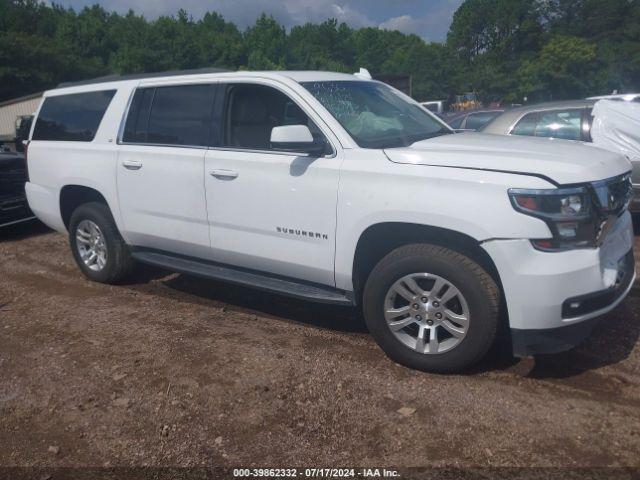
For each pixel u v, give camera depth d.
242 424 3.25
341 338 4.29
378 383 3.61
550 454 2.90
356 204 3.70
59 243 7.61
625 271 3.75
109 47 82.88
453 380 3.61
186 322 4.68
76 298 5.35
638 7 81.62
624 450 2.90
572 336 3.37
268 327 4.54
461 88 71.81
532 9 89.19
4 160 7.71
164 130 4.85
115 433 3.23
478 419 3.20
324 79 4.45
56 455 3.07
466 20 95.00
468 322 3.47
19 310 5.11
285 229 4.09
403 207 3.51
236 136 4.42
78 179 5.41
